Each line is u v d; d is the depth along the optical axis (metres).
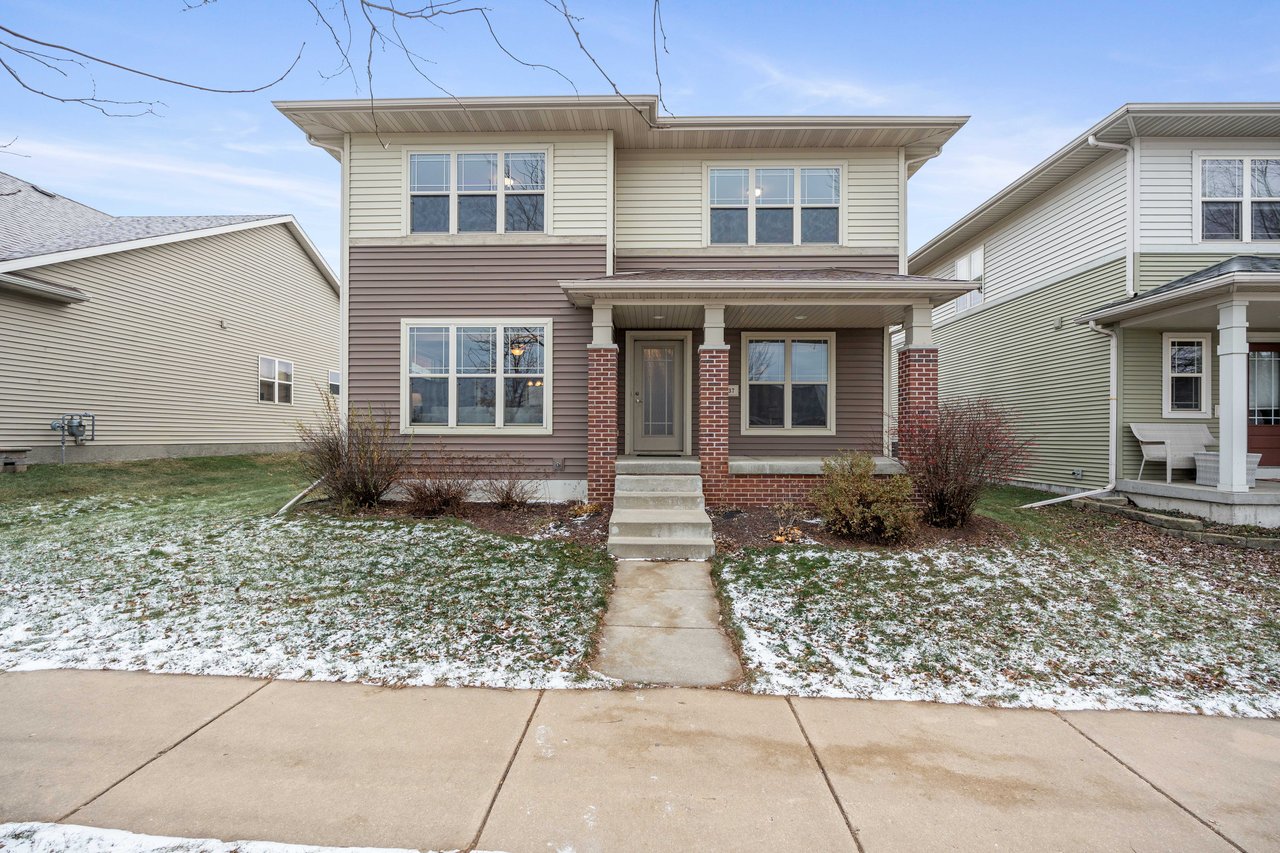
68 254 11.86
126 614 5.11
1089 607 5.46
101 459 12.75
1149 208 10.15
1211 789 3.04
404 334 10.02
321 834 2.63
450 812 2.79
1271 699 4.01
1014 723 3.69
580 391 9.97
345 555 6.64
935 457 7.87
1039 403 12.63
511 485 9.21
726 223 10.65
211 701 3.82
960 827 2.72
